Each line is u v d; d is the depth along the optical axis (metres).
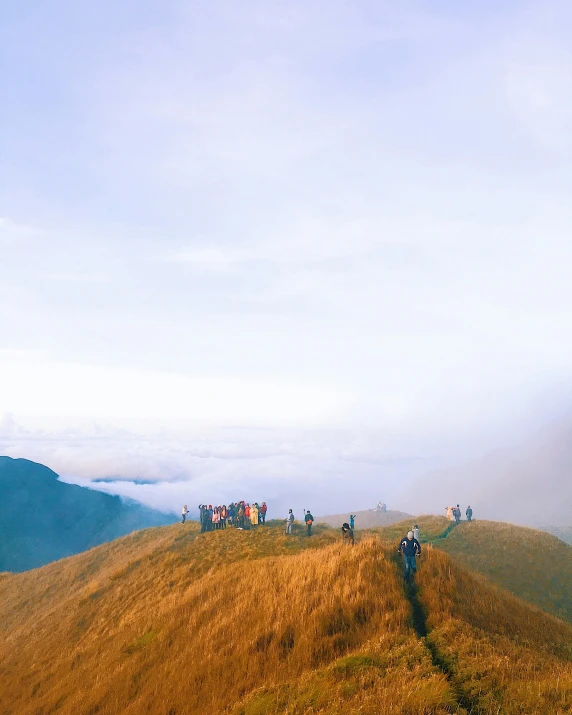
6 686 21.53
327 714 9.29
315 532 35.75
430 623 13.73
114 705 14.62
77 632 24.80
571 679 9.96
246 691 12.08
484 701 9.16
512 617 16.41
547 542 39.75
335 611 14.60
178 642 16.94
